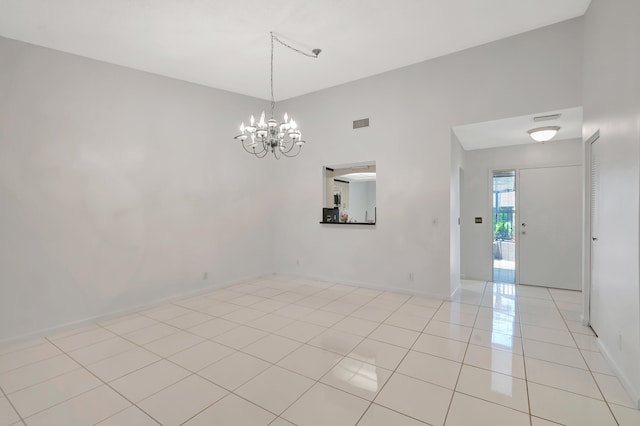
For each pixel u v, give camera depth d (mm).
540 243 5125
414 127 4500
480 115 3998
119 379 2436
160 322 3645
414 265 4566
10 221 3164
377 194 4852
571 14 3338
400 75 4586
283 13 3111
